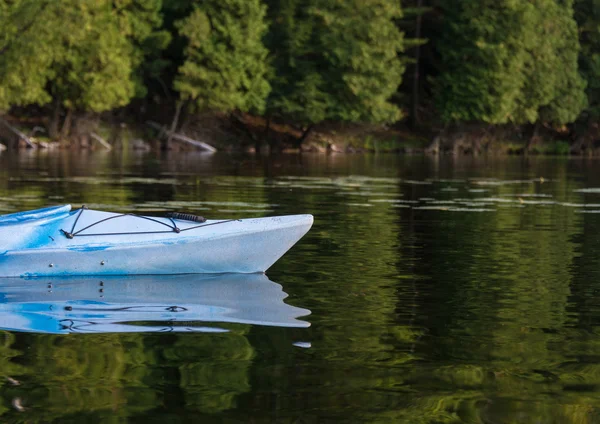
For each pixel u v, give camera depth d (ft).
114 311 48.14
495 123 386.52
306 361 38.58
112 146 321.52
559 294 54.39
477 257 69.15
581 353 40.57
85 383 35.24
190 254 59.72
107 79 295.07
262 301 51.34
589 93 433.48
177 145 326.65
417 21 382.22
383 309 49.49
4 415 31.73
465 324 46.11
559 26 398.83
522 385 35.73
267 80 339.98
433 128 388.16
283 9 343.67
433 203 116.78
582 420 31.96
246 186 141.18
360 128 367.45
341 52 334.24
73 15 284.82
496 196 131.54
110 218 60.18
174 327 44.42
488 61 363.76
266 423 31.27
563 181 175.83
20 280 57.00
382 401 33.60
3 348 40.09
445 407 33.12
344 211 103.50
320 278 59.16
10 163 197.88
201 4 319.47
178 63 345.10
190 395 33.99
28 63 277.64
